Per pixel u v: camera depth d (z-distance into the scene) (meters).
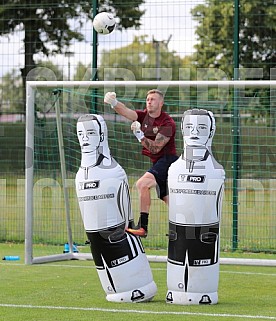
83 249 20.66
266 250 19.88
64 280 15.72
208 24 26.97
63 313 12.22
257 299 13.75
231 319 11.80
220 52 27.17
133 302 13.20
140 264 13.26
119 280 13.16
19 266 17.70
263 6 27.27
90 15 27.36
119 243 13.12
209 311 12.45
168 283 13.23
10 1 28.81
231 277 16.42
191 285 13.02
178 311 12.43
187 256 12.98
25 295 13.94
